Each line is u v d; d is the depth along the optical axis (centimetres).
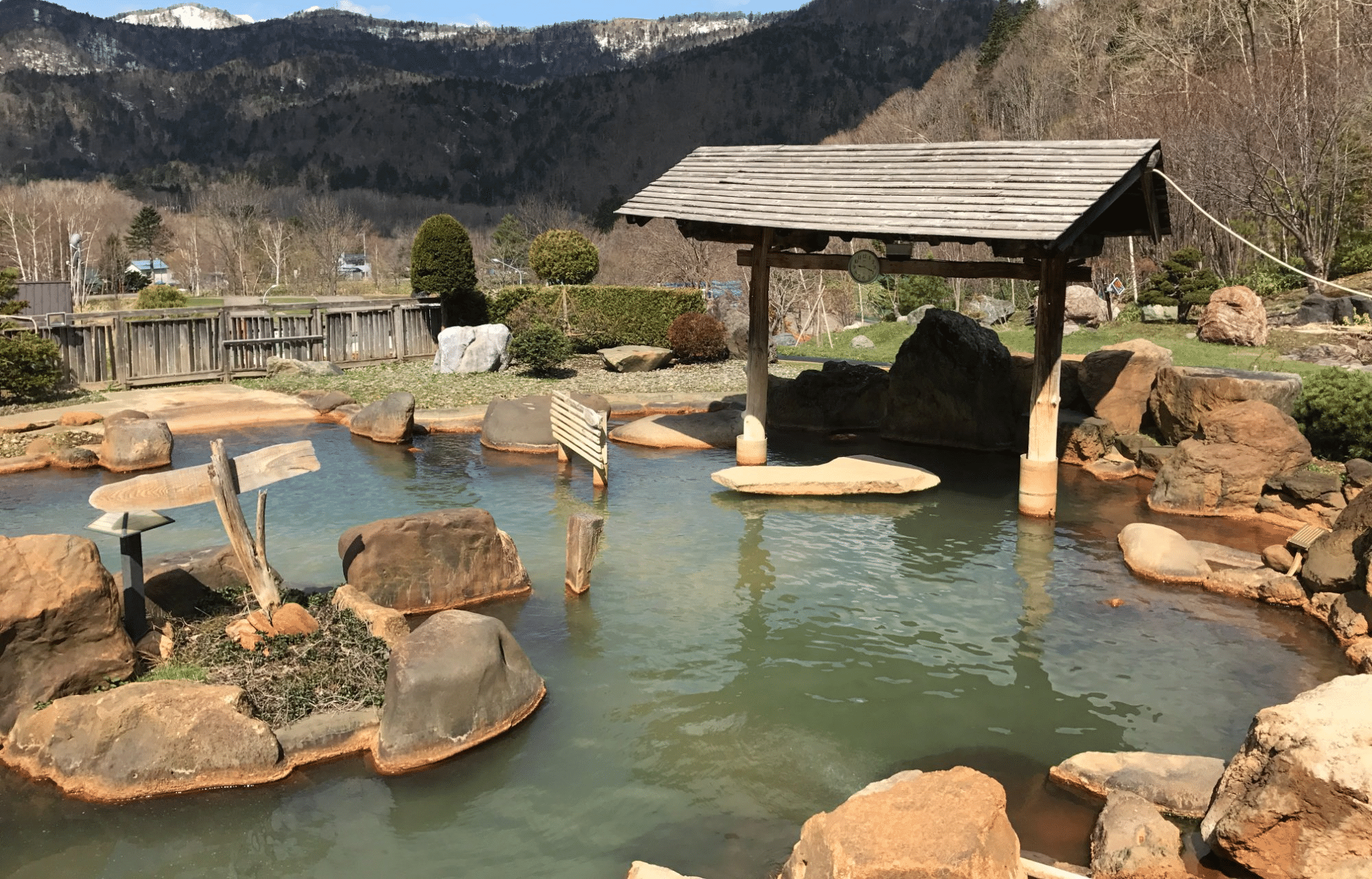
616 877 731
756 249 1898
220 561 1127
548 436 2100
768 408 2441
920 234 1557
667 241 5209
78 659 898
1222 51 4925
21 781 833
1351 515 1262
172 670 927
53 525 1522
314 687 929
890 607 1259
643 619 1212
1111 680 1055
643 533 1553
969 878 551
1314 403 1828
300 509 1631
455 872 734
